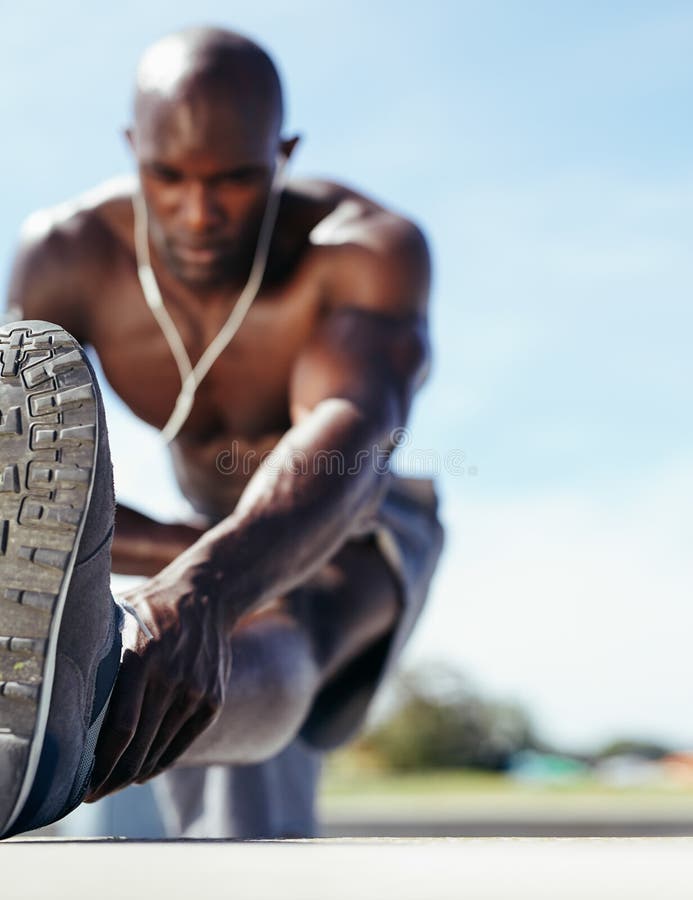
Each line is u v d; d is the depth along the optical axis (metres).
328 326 1.87
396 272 1.92
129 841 0.91
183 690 1.13
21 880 0.67
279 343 1.98
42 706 0.87
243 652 1.51
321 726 2.02
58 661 0.91
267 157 1.81
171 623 1.14
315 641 1.77
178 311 1.99
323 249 1.96
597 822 6.16
